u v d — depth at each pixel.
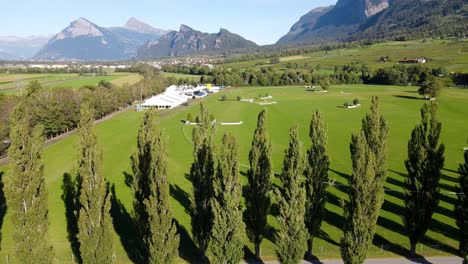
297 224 39.28
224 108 176.25
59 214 60.22
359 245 40.22
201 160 45.69
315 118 46.31
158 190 39.09
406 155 93.25
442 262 45.62
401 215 59.84
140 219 45.44
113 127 134.50
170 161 90.19
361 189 39.81
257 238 46.19
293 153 39.41
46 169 84.06
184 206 63.78
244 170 82.19
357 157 40.19
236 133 122.69
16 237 36.31
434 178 45.56
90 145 37.97
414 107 166.00
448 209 61.31
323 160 45.81
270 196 46.12
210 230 45.16
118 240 51.84
